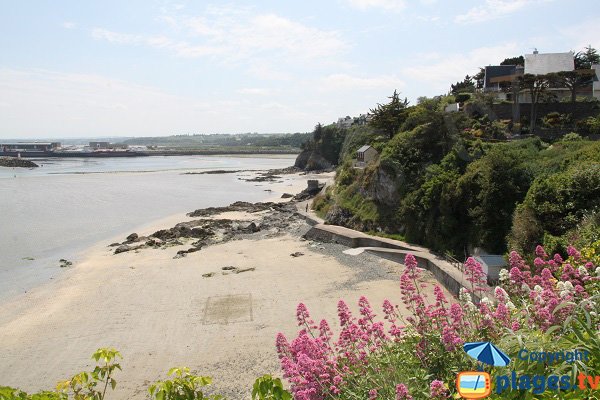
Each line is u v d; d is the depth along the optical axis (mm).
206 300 27219
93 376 6633
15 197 78500
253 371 18656
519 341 5777
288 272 32125
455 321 7105
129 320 24797
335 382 6422
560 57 55250
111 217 60750
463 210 31859
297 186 95125
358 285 28391
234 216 58875
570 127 43875
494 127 43750
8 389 5406
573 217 21797
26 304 28453
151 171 132875
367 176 46031
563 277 8625
